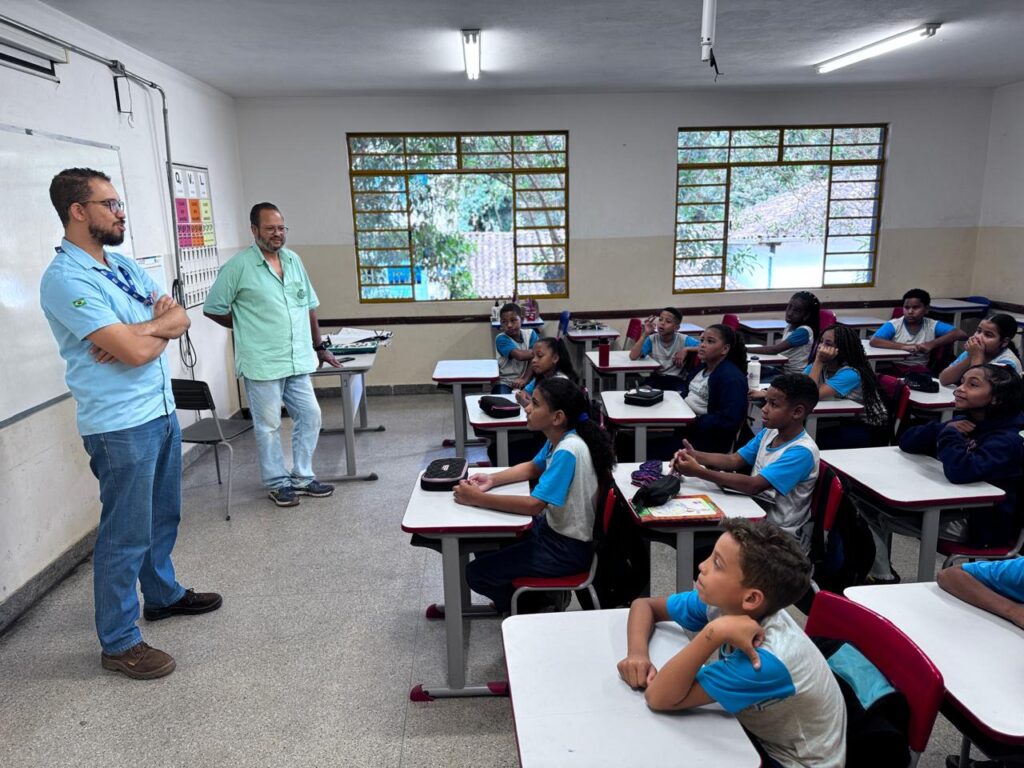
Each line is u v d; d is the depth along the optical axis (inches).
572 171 259.1
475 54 172.7
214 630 107.9
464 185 258.5
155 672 95.8
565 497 84.9
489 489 91.4
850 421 137.5
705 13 110.1
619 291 270.5
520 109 252.1
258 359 150.7
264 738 84.1
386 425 224.5
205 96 215.6
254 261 147.9
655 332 202.1
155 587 108.4
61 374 126.5
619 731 48.1
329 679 95.5
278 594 118.6
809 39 177.3
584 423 88.4
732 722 48.9
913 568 121.8
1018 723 49.4
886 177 270.2
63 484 126.8
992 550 93.4
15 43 118.5
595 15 150.8
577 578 87.4
